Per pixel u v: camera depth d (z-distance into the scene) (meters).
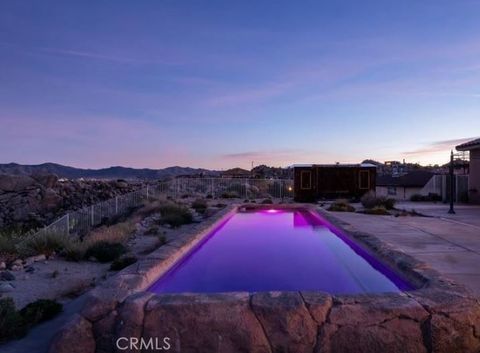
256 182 31.44
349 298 4.15
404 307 3.97
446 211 17.80
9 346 4.45
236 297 4.17
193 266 7.87
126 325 3.97
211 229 10.73
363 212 17.73
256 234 12.01
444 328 3.92
